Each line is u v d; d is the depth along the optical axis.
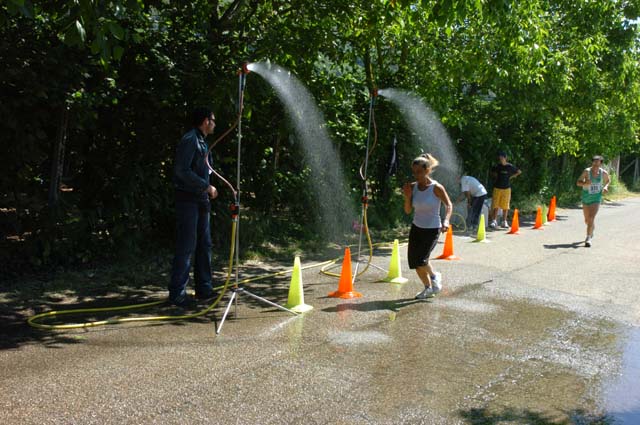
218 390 4.17
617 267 9.23
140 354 4.84
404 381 4.45
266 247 9.75
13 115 6.39
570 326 6.04
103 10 4.89
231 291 7.09
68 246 7.31
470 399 4.16
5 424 3.56
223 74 8.27
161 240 8.70
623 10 16.33
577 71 14.57
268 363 4.73
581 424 3.83
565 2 14.54
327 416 3.83
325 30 8.77
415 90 11.88
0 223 6.75
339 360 4.84
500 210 15.21
